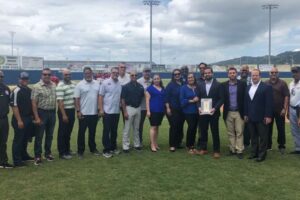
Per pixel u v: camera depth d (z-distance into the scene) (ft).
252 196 21.79
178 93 33.96
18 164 29.09
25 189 23.57
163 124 51.24
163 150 34.63
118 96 32.94
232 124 31.83
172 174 26.40
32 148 36.24
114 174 26.63
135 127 34.58
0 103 28.04
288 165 28.60
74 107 31.81
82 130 32.04
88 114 32.09
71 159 31.37
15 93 28.73
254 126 30.55
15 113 28.76
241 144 31.35
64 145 31.71
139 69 195.83
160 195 22.09
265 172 26.71
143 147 36.17
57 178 25.86
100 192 22.80
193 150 32.94
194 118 33.53
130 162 30.07
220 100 31.48
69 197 22.02
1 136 28.48
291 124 32.53
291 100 32.22
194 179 25.14
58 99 30.81
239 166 28.43
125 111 33.58
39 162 29.71
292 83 32.48
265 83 30.17
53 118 30.73
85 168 28.37
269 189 22.99
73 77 197.06
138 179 25.32
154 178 25.49
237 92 31.32
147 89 34.53
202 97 32.01
